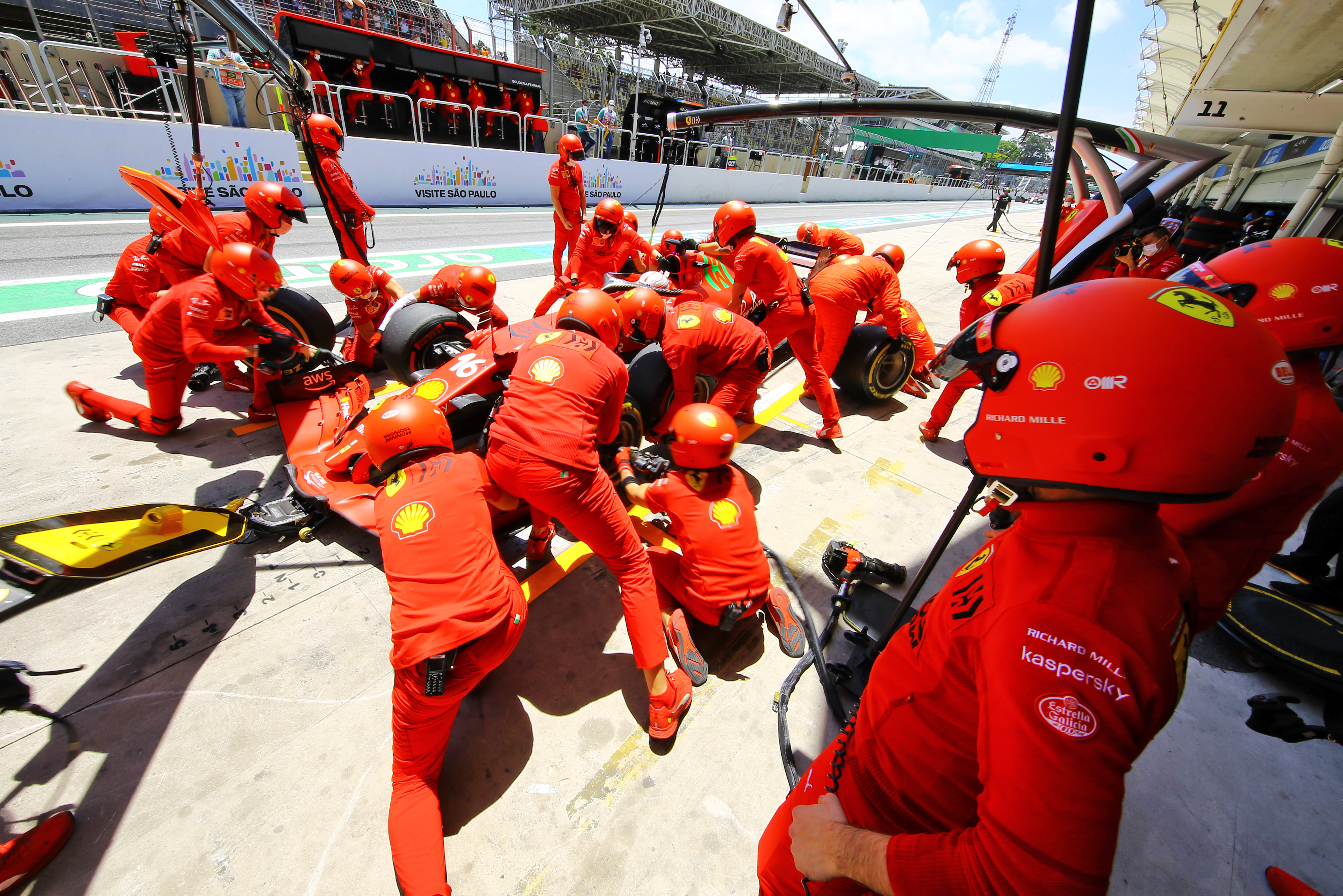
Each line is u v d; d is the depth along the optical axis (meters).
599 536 1.80
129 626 2.07
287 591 2.29
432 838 1.40
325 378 3.36
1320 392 1.34
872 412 4.59
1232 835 1.66
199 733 1.75
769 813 1.67
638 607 1.81
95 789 1.58
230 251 2.68
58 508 2.58
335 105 11.47
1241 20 4.26
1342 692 1.96
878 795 0.91
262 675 1.94
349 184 4.62
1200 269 1.50
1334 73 4.80
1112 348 0.60
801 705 2.01
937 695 0.79
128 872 1.42
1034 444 0.69
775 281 3.57
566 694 1.98
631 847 1.56
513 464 1.77
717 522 2.05
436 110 13.20
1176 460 0.58
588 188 14.88
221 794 1.60
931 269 10.90
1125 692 0.58
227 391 3.81
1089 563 0.66
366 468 2.30
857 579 2.58
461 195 12.72
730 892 1.48
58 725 1.73
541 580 2.48
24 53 8.75
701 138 18.64
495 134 14.36
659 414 3.31
